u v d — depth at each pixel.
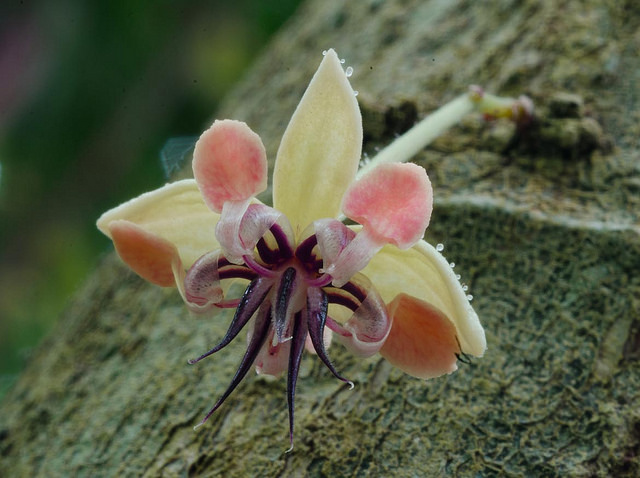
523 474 0.08
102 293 0.10
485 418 0.08
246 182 0.07
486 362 0.08
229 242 0.07
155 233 0.08
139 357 0.09
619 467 0.08
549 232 0.09
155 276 0.08
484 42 0.10
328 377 0.08
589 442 0.08
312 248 0.07
